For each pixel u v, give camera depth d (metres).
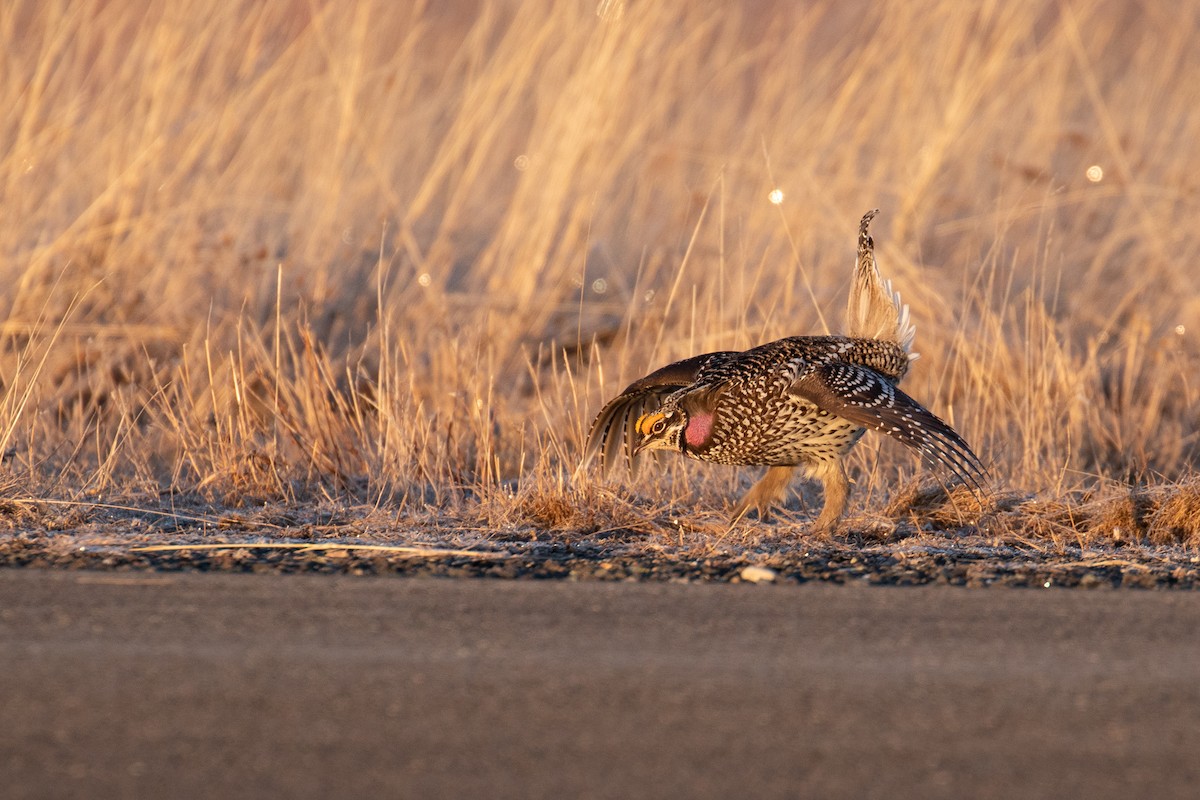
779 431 20.97
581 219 34.06
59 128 32.50
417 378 28.16
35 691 11.96
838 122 36.91
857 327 23.20
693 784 10.33
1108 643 13.88
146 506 22.08
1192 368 30.27
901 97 36.84
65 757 10.63
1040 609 15.19
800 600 15.51
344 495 23.47
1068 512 21.73
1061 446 26.36
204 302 30.67
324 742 10.99
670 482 23.77
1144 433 27.39
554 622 14.38
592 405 27.62
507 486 22.97
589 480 21.94
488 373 27.42
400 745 10.96
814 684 12.49
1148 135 40.78
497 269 32.97
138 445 25.23
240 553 17.98
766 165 34.25
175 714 11.51
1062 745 11.12
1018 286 34.53
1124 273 35.00
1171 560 19.00
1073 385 27.06
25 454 23.80
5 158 32.34
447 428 25.25
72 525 20.45
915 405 20.20
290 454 24.86
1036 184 36.97
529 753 10.84
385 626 14.11
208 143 34.22
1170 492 21.80
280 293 28.94
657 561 18.20
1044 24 46.88
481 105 35.03
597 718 11.59
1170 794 10.23
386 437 24.56
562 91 35.09
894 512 22.30
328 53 34.88
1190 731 11.45
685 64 39.22
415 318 30.78
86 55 35.03
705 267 33.09
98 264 31.09
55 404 26.97
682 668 12.90
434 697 12.02
